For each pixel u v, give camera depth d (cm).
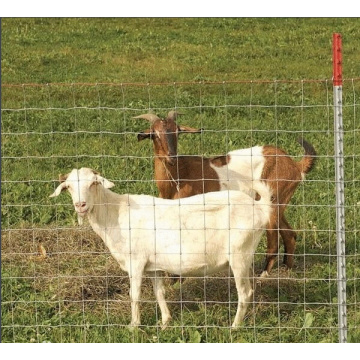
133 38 2923
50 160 1747
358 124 1966
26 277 1188
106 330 1092
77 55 2736
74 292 1193
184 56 2711
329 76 2447
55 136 1914
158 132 1264
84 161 1739
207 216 1084
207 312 1131
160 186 1294
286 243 1281
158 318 1136
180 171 1287
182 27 3039
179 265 1094
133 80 2464
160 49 2789
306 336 1066
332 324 1093
